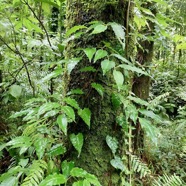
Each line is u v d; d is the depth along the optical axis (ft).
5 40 7.35
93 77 3.50
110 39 3.45
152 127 3.35
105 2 3.43
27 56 7.72
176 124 10.64
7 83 7.58
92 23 3.32
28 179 3.17
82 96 3.55
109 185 3.53
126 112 3.41
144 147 8.94
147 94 9.55
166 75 16.63
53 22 10.08
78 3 3.64
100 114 3.51
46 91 7.15
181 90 14.88
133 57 4.06
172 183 6.43
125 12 3.59
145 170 5.26
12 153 5.90
